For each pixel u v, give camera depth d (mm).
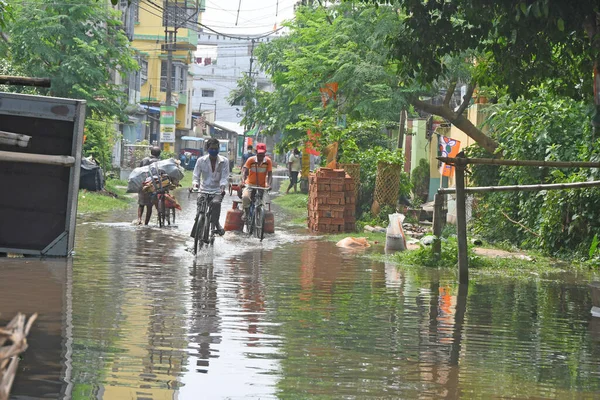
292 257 20609
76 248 20156
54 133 17875
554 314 13047
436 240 19641
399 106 31500
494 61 17312
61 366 8125
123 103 47406
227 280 15539
